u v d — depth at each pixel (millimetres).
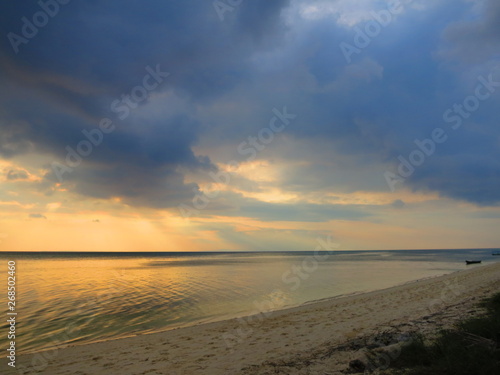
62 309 18609
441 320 10672
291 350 8844
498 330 7340
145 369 7961
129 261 90688
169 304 20281
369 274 40906
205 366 7887
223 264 71000
